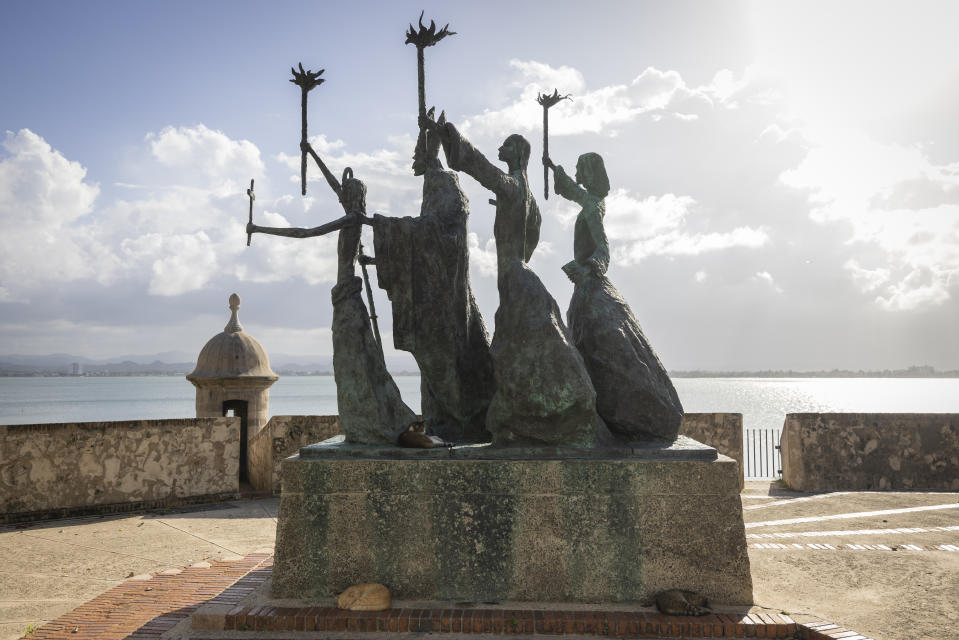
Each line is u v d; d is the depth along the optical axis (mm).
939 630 5477
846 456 13727
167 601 6480
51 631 5809
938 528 9586
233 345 15445
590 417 6246
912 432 13703
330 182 7359
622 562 5887
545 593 5898
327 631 5520
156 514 11688
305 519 6074
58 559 8664
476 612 5645
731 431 13906
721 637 5363
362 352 6773
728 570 5844
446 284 6887
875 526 9812
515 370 6227
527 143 7438
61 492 11250
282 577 6023
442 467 6051
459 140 6691
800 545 8453
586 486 5961
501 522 5980
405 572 5977
